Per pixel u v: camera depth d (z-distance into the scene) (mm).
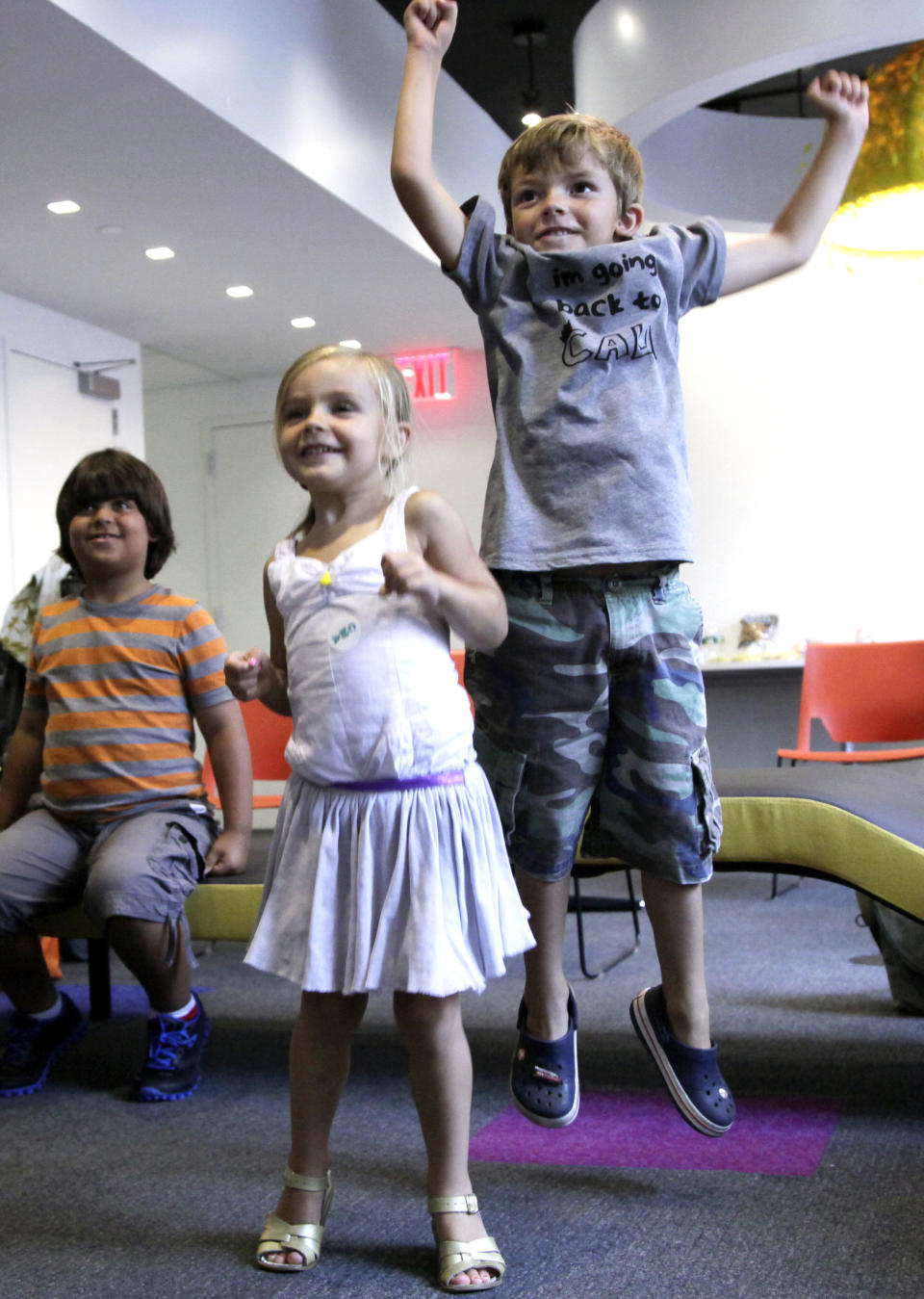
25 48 3160
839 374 5684
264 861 2498
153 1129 2043
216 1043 2590
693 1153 1835
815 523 5727
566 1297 1377
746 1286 1378
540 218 1652
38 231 4496
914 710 4305
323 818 1461
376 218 4516
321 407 1493
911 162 3801
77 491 2391
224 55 3633
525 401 1625
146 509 2436
